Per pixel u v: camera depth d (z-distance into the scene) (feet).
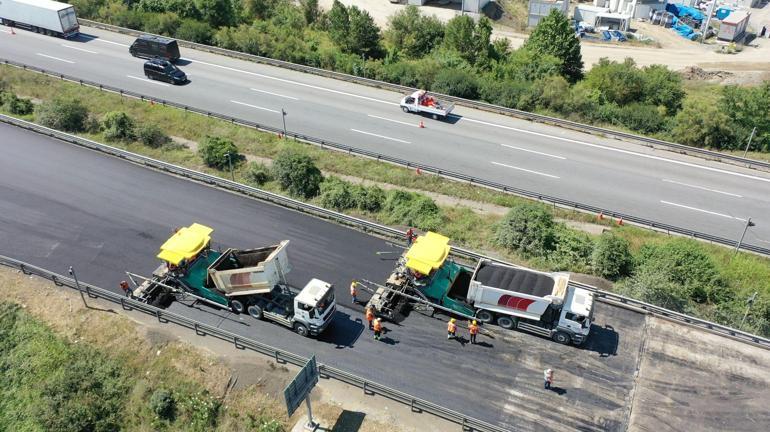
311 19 250.37
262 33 206.59
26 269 100.89
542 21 208.85
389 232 112.27
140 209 118.01
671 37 287.07
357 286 99.45
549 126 159.94
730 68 247.09
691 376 84.12
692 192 131.64
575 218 122.01
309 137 146.30
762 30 295.28
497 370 84.79
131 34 212.64
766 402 80.53
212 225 114.11
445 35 213.87
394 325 92.27
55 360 87.04
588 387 82.38
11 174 127.44
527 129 157.58
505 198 127.13
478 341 89.45
